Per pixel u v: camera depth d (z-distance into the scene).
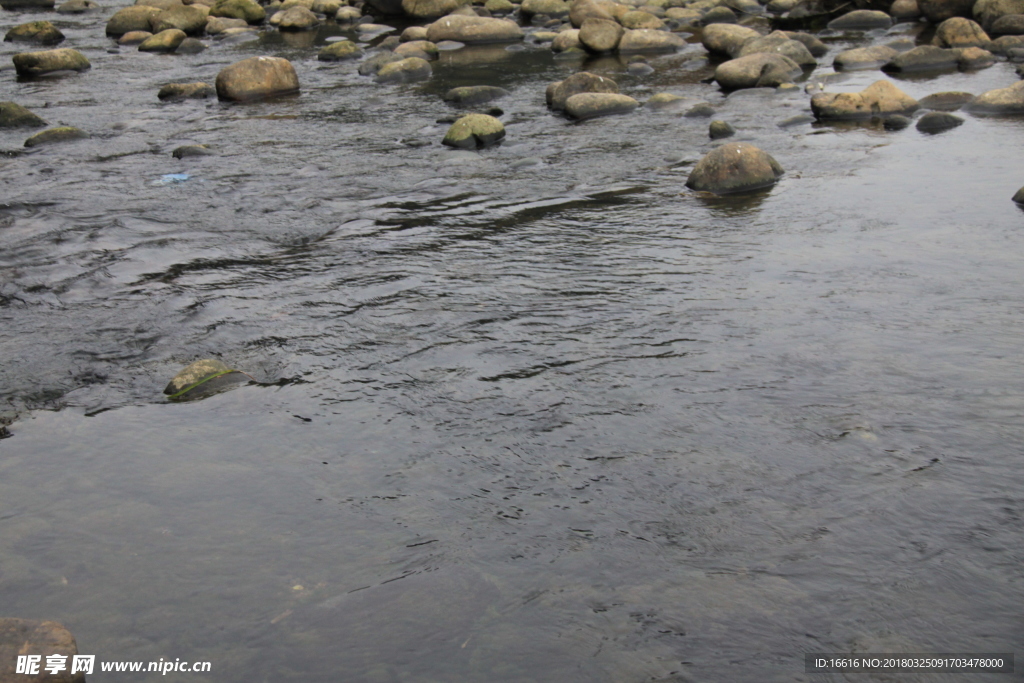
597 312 5.69
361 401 4.66
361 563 3.42
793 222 7.42
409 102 13.10
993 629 2.98
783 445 4.07
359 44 18.45
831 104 11.17
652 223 7.62
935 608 3.08
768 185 8.58
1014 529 3.45
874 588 3.18
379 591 3.27
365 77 15.11
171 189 9.09
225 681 2.89
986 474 3.79
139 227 7.88
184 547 3.55
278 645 3.04
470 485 3.88
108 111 12.82
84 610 3.23
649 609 3.13
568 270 6.51
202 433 4.41
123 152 10.61
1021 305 5.46
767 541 3.45
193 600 3.26
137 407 4.71
